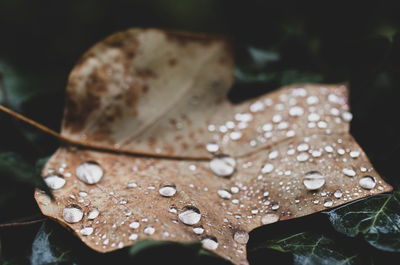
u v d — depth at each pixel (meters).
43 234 0.21
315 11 0.31
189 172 0.23
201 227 0.20
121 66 0.24
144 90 0.24
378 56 0.26
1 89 0.27
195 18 0.47
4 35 0.42
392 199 0.21
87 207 0.21
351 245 0.21
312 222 0.21
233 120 0.24
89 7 0.46
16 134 0.25
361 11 0.30
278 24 0.30
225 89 0.24
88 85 0.24
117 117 0.24
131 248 0.19
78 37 0.44
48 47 0.41
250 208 0.21
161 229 0.20
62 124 0.23
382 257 0.20
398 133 0.24
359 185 0.21
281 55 0.28
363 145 0.24
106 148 0.23
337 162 0.22
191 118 0.24
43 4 0.45
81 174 0.22
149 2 0.47
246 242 0.20
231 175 0.23
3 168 0.24
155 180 0.22
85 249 0.20
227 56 0.24
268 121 0.24
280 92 0.25
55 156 0.23
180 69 0.24
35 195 0.21
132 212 0.21
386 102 0.26
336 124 0.24
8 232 0.21
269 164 0.23
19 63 0.30
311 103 0.24
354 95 0.26
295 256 0.20
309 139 0.23
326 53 0.28
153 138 0.24
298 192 0.22
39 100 0.26
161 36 0.24
